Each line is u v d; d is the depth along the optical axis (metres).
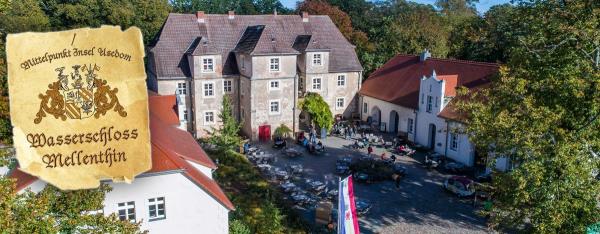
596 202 20.23
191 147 27.38
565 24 24.33
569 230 20.53
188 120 51.12
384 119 53.94
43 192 13.89
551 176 20.44
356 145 46.81
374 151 45.72
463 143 40.94
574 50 23.44
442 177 38.53
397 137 49.91
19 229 12.62
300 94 54.00
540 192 20.59
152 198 21.11
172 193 21.34
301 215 31.14
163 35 50.91
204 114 51.03
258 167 40.44
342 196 21.97
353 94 58.44
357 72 57.81
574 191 19.97
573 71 22.58
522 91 22.75
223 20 53.94
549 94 23.30
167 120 32.28
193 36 51.88
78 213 14.12
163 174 20.80
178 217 21.75
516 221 22.23
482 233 28.75
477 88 42.38
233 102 52.19
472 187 33.06
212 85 50.75
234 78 51.66
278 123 51.06
